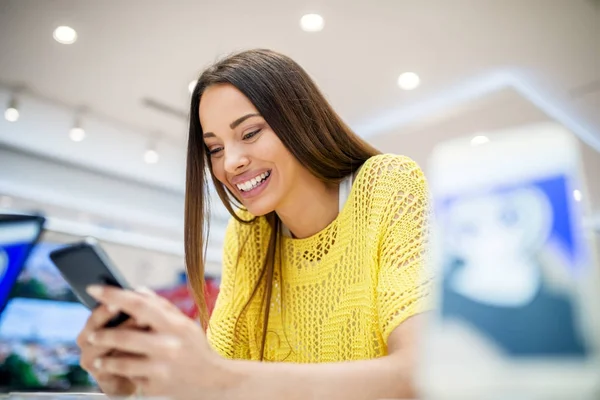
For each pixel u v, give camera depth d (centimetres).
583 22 261
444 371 18
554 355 16
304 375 36
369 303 65
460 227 20
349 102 344
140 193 471
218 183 86
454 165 21
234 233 92
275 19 261
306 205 79
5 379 209
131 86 325
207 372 34
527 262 18
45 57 294
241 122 73
